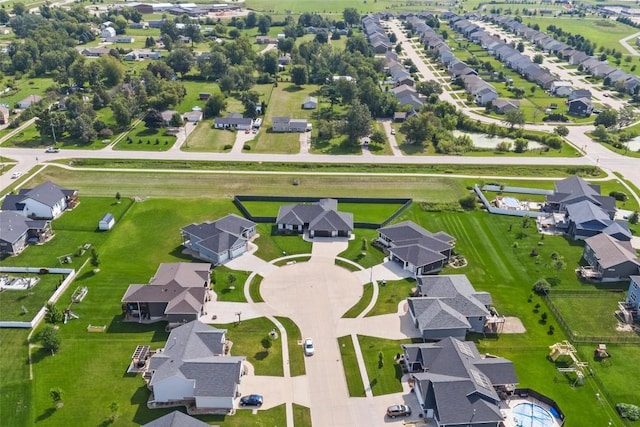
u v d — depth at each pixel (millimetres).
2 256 112438
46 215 127562
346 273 109125
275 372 83625
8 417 74125
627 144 185125
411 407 77438
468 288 99688
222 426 73812
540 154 173125
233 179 150000
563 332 93500
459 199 139875
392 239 117125
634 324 95562
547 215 132875
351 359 86625
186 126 192750
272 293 102438
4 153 164250
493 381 78875
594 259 111062
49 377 81125
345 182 149625
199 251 115312
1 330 90938
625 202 141875
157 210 133375
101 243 118312
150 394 78750
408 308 98562
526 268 111938
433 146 178250
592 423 75000
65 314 94250
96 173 151750
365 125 174500
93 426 73000
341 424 74750
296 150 173000
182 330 86750
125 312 95000
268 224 128000
